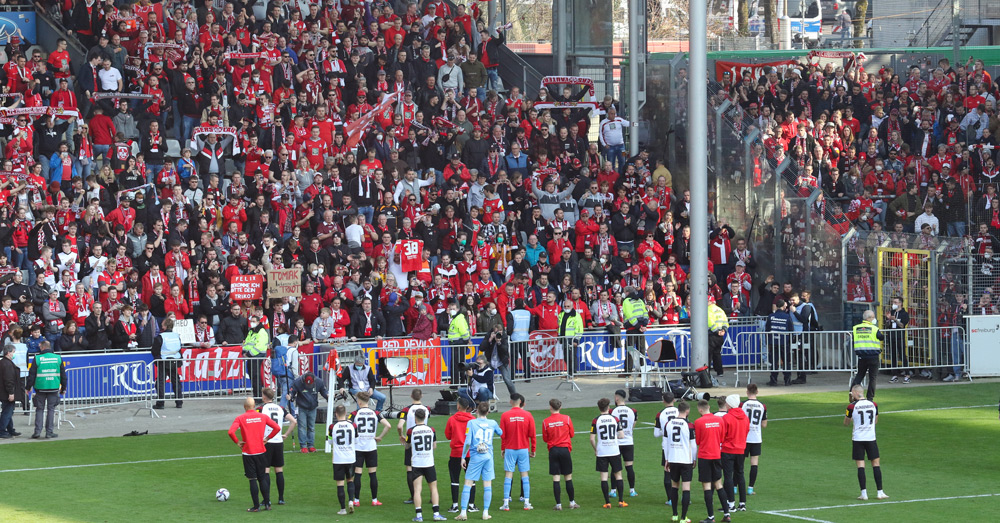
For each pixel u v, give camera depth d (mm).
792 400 48656
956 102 68625
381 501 32188
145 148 57219
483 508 30297
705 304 50750
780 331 52875
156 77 59469
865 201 65125
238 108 60031
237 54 60938
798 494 32562
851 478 34656
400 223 57750
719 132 66625
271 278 50719
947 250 55375
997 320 53781
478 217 58750
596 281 58531
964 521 29172
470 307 52875
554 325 54562
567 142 65750
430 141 63125
